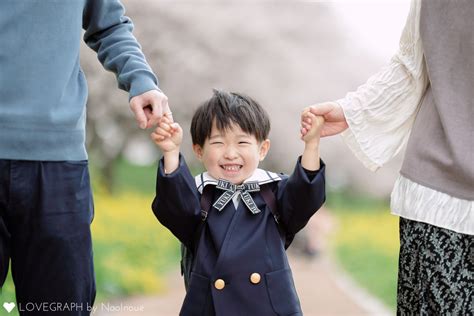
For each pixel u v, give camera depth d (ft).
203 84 57.67
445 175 9.70
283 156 59.52
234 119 10.47
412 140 10.14
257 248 10.22
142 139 59.88
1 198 9.18
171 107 57.72
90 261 9.73
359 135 10.69
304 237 47.60
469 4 9.64
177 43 57.72
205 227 10.44
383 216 68.49
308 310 30.86
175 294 30.48
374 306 32.30
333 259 47.32
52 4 9.27
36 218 9.29
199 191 10.61
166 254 39.27
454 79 9.78
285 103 59.16
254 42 59.00
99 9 10.37
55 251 9.39
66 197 9.40
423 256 9.78
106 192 58.13
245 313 10.05
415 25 10.21
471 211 9.52
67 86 9.49
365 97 10.70
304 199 10.17
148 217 48.47
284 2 63.77
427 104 10.19
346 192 72.28
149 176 69.00
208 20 58.49
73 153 9.49
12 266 9.59
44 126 9.19
